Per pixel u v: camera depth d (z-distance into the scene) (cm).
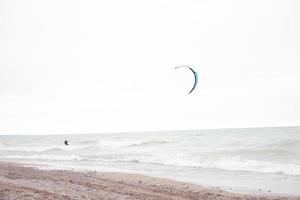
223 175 2273
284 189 1688
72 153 4334
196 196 1456
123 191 1470
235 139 4931
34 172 2094
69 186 1513
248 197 1463
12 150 5316
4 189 1302
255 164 2716
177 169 2622
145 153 3872
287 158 2981
